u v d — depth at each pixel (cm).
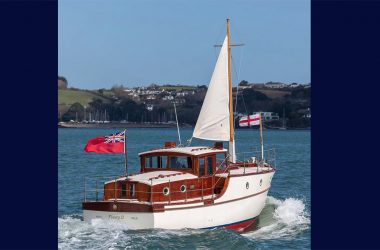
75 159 9819
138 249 3262
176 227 3647
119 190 3762
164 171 3981
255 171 4300
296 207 4897
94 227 3628
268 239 3866
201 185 3912
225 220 3934
